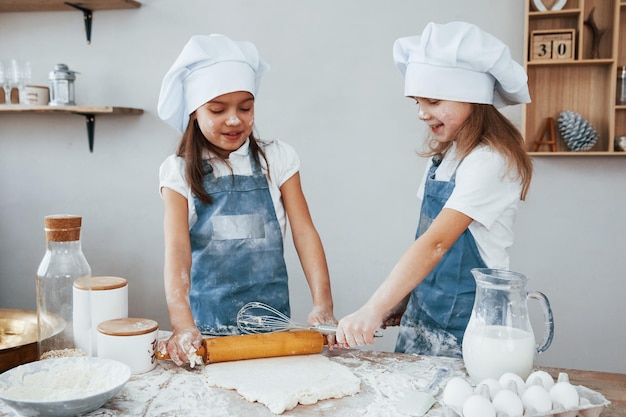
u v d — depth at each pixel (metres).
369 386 1.09
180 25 2.61
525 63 2.22
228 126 1.42
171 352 1.19
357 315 1.24
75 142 2.77
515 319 1.07
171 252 1.43
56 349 1.16
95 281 1.29
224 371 1.14
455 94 1.35
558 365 2.43
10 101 2.62
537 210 2.39
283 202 1.67
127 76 2.68
